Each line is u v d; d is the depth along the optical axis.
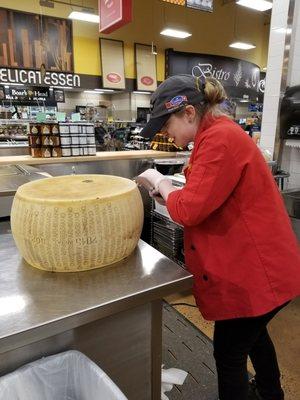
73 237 0.82
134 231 0.94
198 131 1.08
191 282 0.90
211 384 1.73
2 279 0.86
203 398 1.64
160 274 0.90
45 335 0.71
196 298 1.19
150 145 4.45
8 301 0.77
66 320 0.72
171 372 1.55
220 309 1.12
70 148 3.27
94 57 9.12
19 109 6.33
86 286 0.83
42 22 8.17
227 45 11.25
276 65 2.78
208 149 0.97
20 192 0.90
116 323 0.91
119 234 0.89
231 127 1.01
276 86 2.80
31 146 3.20
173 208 1.01
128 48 9.61
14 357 0.81
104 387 0.78
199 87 1.06
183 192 1.00
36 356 0.84
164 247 2.82
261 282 1.06
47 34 8.28
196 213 0.97
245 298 1.07
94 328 0.88
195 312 2.38
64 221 0.81
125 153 3.66
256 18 11.69
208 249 1.09
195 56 10.55
